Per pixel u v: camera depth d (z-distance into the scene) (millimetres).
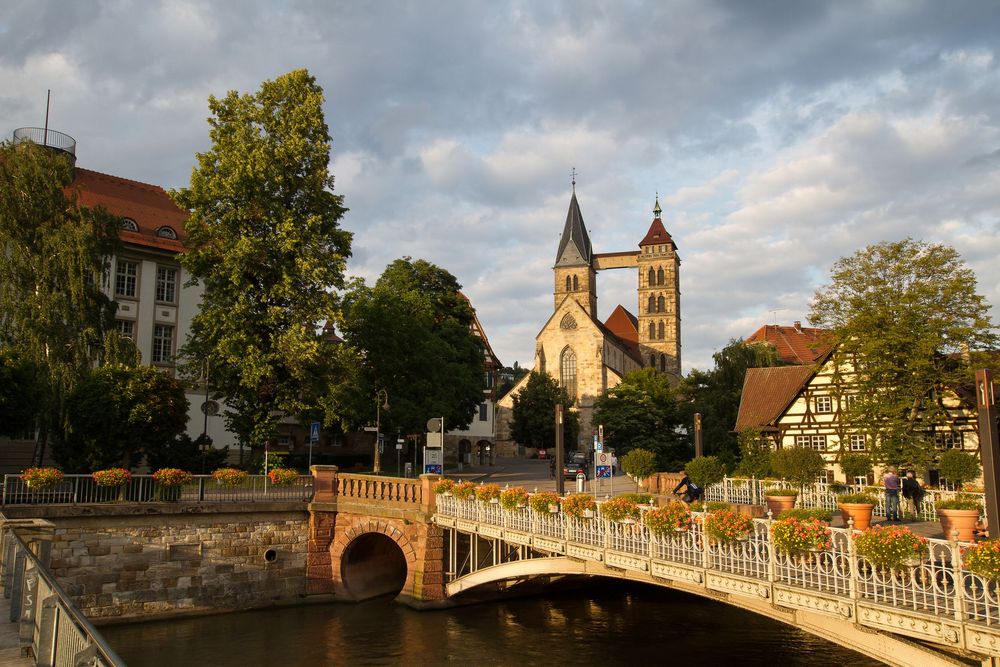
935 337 31344
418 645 21938
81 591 23922
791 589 12820
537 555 24938
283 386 34625
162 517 25594
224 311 33438
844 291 34938
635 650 21047
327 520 28516
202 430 44406
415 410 45969
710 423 57875
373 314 44938
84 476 24719
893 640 12000
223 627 24266
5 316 32062
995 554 10031
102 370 30500
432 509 26328
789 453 29609
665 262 115125
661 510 15914
